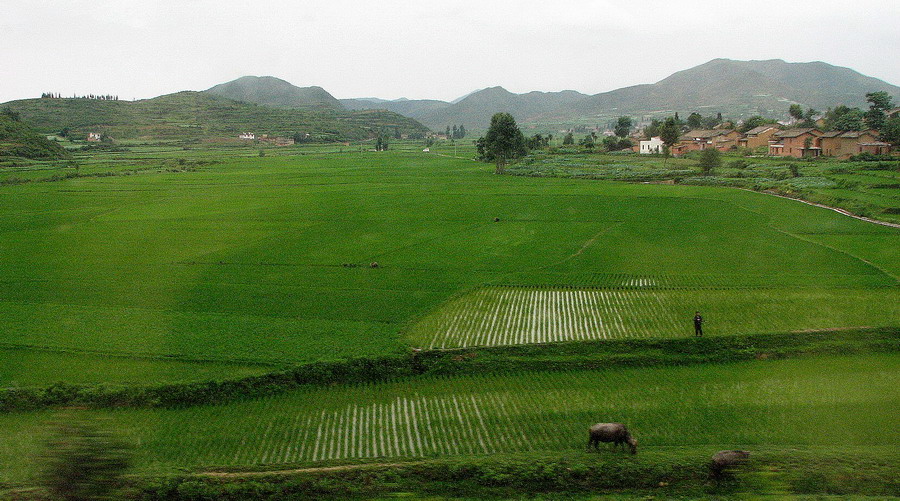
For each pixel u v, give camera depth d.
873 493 24.97
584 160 198.00
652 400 35.50
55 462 21.66
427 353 42.25
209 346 43.97
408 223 94.25
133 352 43.03
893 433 30.53
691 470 26.94
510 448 30.73
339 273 64.81
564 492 26.47
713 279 59.47
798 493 25.30
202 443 31.83
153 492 26.48
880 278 57.56
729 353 41.78
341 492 26.81
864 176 117.75
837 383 36.84
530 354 42.34
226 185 151.62
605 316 50.00
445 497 26.48
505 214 100.38
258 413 35.38
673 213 96.88
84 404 36.16
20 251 77.38
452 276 62.88
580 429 32.34
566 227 88.19
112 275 65.06
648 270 63.62
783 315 48.31
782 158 164.12
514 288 58.50
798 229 81.56
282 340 45.03
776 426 31.67
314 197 126.38
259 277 63.66
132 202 121.56
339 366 40.16
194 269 67.38
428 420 34.12
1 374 39.81
